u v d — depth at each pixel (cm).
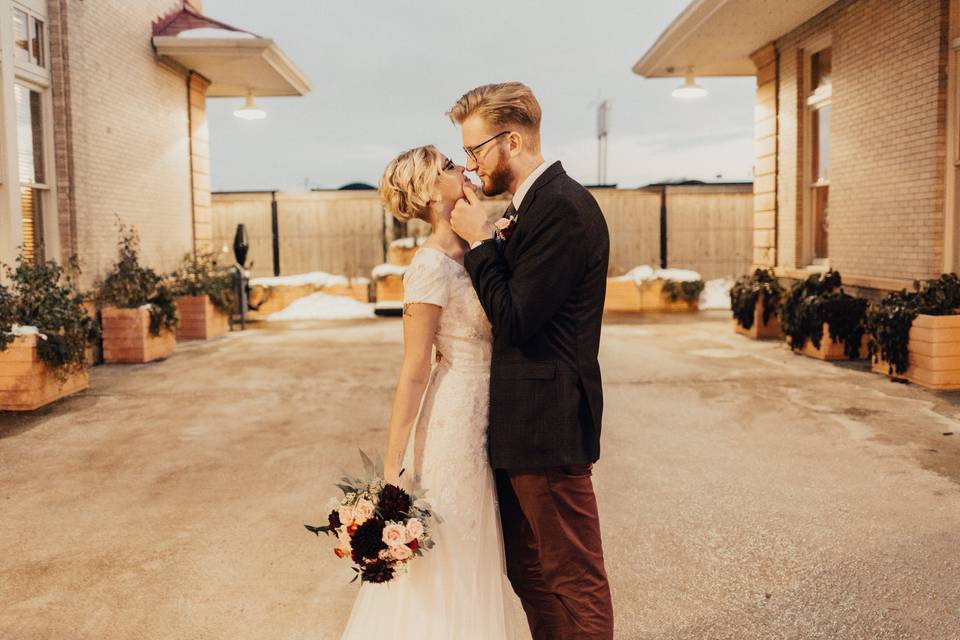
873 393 705
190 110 1286
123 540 383
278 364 928
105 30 990
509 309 210
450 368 232
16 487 468
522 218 217
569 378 220
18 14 830
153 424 626
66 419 645
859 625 288
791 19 1038
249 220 1759
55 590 329
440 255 226
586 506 227
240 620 301
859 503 420
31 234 870
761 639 280
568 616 234
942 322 708
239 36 1165
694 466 494
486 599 228
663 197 1755
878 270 892
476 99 227
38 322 705
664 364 884
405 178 227
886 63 862
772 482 459
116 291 963
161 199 1177
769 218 1193
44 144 890
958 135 761
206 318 1184
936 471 474
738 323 1169
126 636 290
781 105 1144
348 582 334
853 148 940
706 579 330
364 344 1110
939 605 302
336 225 1762
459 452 227
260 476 486
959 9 751
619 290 1627
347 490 221
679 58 1252
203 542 379
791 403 670
